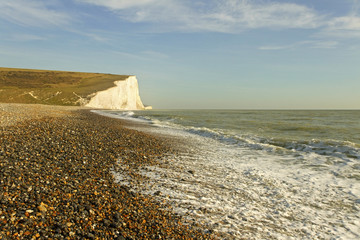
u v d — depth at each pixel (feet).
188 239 15.14
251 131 72.64
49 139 37.58
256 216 18.86
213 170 31.07
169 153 40.14
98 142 40.81
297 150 44.04
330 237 16.25
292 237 16.16
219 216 18.58
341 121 118.93
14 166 23.26
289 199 22.25
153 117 138.72
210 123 104.68
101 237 14.14
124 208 18.01
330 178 28.19
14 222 13.93
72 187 20.47
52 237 13.37
